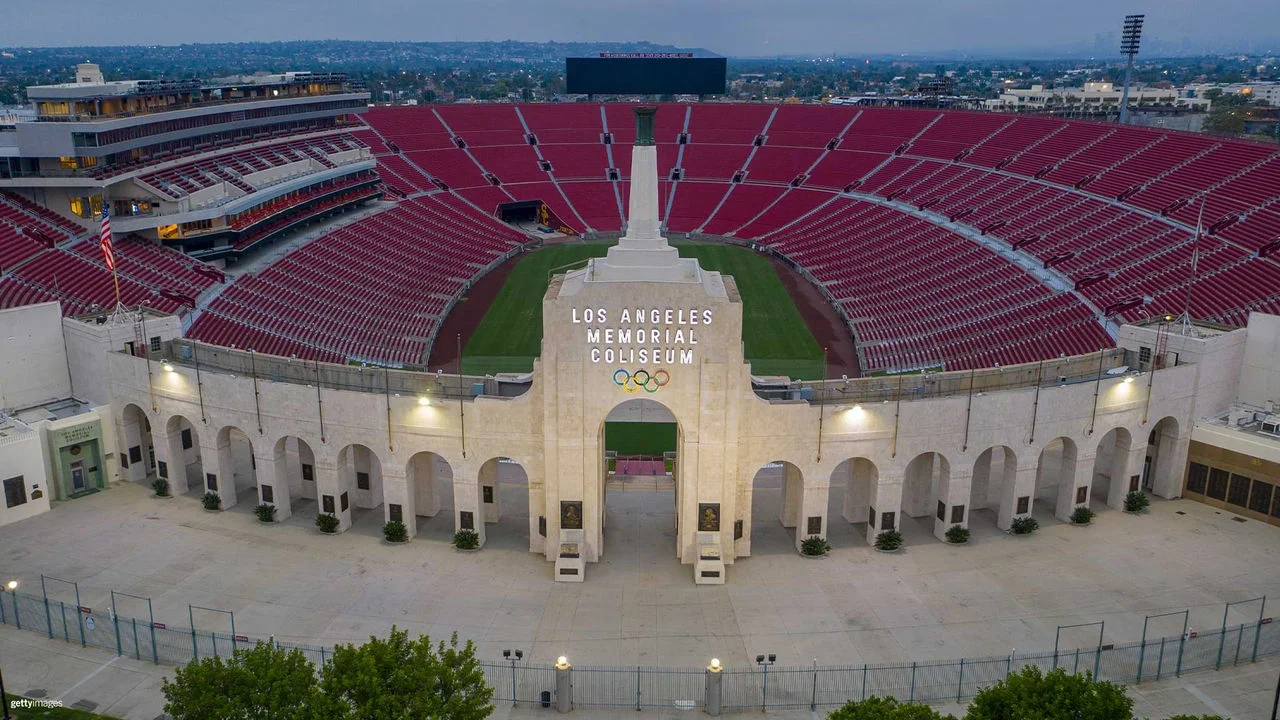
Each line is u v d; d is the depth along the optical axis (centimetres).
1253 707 5062
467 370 11119
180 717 4216
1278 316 7475
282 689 4153
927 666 5397
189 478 8012
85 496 7625
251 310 11200
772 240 18000
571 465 6494
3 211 10888
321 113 16950
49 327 8019
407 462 6850
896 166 19538
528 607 6119
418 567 6606
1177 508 7562
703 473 6488
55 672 5300
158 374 7319
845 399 6762
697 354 6275
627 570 6631
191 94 13988
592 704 5159
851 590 6331
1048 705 4038
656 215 6556
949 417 6731
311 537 7006
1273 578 6438
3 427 7312
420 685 4156
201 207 12162
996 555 6800
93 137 11125
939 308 12406
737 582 6456
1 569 6419
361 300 12769
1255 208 11788
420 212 17650
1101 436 7169
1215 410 7719
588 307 6225
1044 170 16350
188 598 6094
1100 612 6028
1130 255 12025
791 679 5359
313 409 6875
